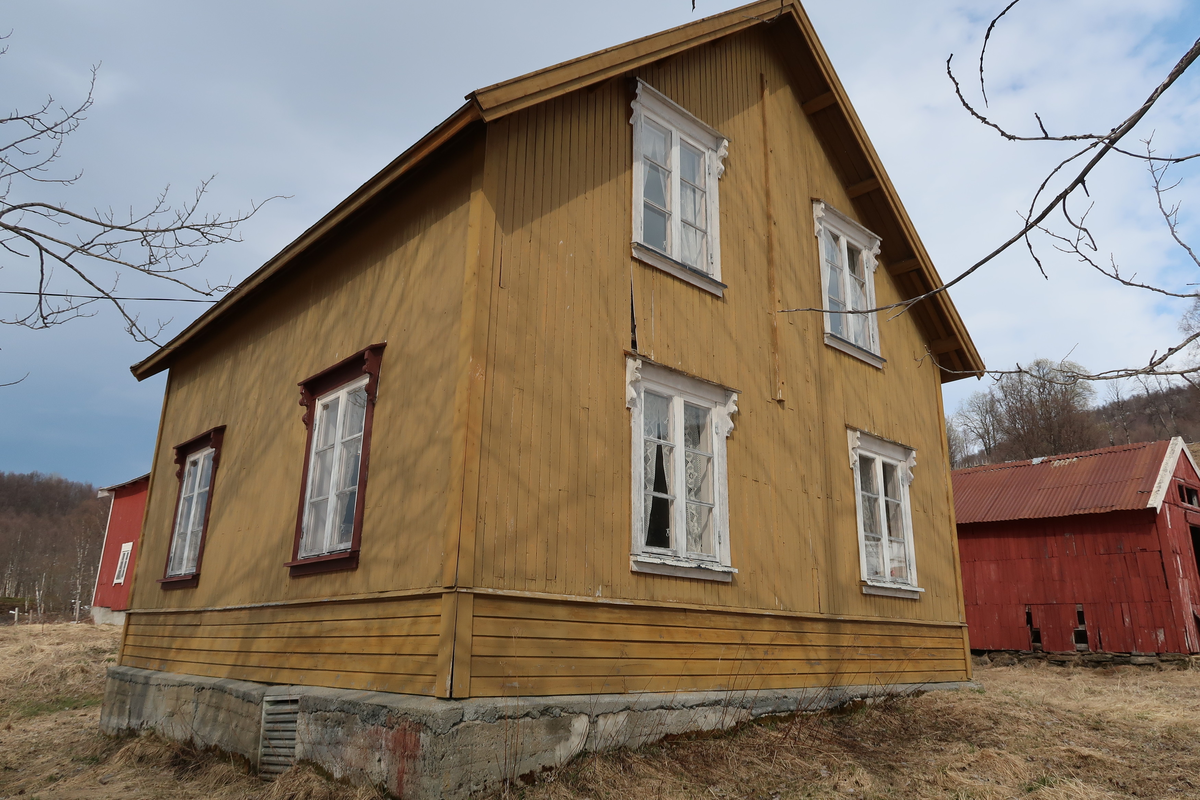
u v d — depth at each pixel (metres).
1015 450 40.00
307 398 7.55
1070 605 17.02
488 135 6.09
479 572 5.27
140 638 9.85
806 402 8.78
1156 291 2.87
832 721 7.43
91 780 6.80
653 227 7.64
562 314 6.36
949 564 10.59
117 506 25.53
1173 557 16.05
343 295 7.62
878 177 10.54
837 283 10.16
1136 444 18.41
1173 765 6.52
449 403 5.66
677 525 6.81
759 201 9.01
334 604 6.32
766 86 9.63
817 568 8.21
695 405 7.40
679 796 5.11
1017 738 7.17
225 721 6.95
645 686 6.13
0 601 32.38
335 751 5.44
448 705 4.80
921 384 11.23
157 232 4.44
